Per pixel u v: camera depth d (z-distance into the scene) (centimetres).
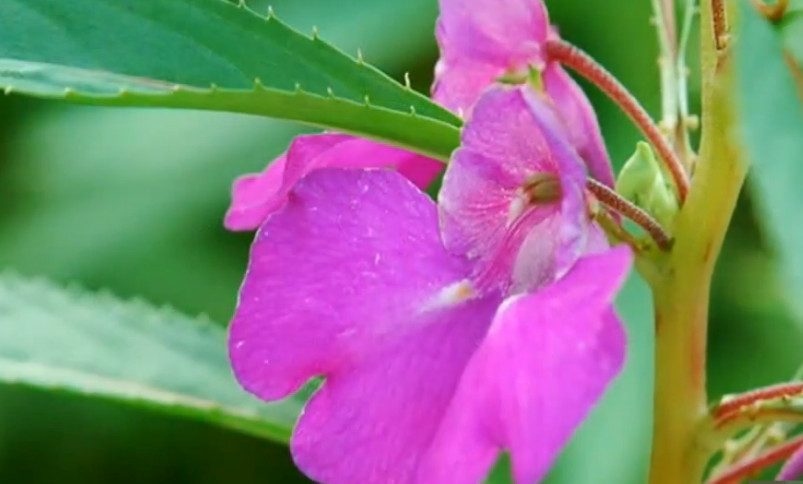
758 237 54
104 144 59
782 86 36
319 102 40
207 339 46
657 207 41
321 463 40
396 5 57
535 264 41
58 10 41
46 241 58
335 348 40
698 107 53
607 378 38
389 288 40
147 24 41
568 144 40
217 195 58
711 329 54
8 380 45
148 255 58
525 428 38
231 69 41
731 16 40
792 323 54
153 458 59
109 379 46
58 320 46
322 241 40
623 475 50
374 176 41
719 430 42
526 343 39
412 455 40
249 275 40
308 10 58
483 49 42
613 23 55
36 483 59
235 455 59
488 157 41
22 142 60
